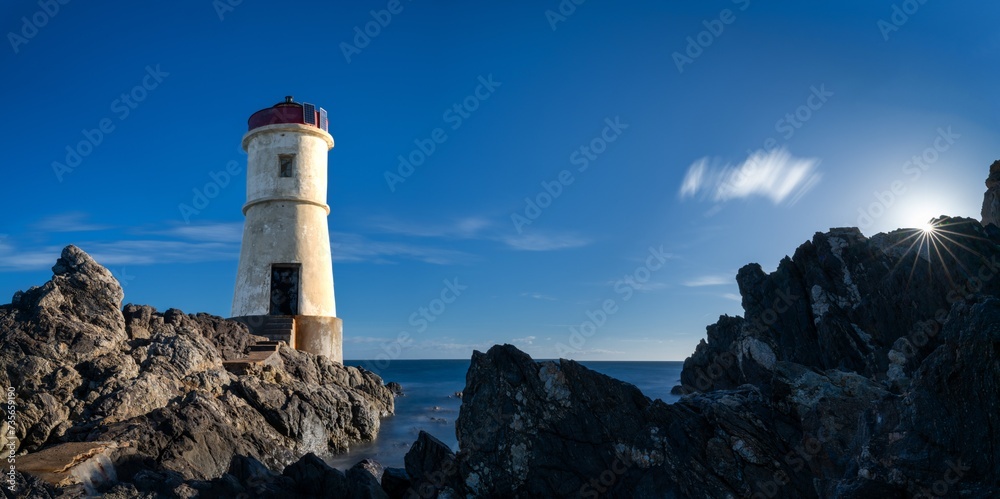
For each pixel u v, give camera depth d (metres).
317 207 43.84
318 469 16.86
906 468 12.04
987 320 11.56
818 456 15.00
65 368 22.42
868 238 32.25
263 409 26.38
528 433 16.69
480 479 16.52
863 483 12.33
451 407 48.25
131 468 18.08
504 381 17.36
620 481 15.82
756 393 17.84
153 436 19.80
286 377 31.38
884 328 29.08
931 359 12.74
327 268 43.53
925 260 28.27
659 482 15.39
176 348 26.11
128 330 27.33
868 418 13.97
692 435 15.84
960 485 11.31
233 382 27.12
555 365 17.30
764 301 35.59
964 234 27.53
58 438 20.28
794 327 33.41
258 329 38.28
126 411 21.47
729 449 15.45
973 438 11.41
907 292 28.47
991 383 11.32
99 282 26.67
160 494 16.08
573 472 16.11
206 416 21.75
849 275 31.47
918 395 12.58
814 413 15.51
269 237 41.88
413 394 60.62
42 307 24.39
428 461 17.20
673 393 52.22
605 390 16.89
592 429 16.48
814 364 32.03
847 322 30.58
